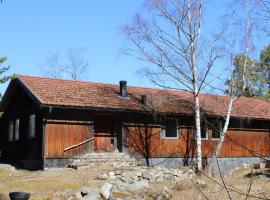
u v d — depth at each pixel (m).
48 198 16.45
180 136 28.50
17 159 26.94
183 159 28.33
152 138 27.38
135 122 26.94
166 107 28.19
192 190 17.00
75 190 17.58
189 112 28.36
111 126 26.53
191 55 26.83
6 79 20.75
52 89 25.38
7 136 29.00
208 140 29.58
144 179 20.95
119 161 25.28
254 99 36.47
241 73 25.61
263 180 22.22
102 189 17.22
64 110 24.38
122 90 28.00
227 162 30.30
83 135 24.83
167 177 21.80
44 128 23.66
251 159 31.72
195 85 26.92
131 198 17.08
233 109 31.95
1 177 21.64
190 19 26.70
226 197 13.88
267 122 33.50
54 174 21.80
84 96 25.78
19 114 27.34
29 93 24.28
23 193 14.65
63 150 24.02
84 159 24.38
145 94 29.78
